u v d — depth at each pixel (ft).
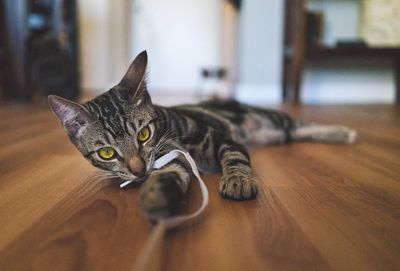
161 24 5.50
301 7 3.37
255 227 0.68
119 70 5.17
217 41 5.46
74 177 1.05
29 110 2.86
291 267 0.54
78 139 0.97
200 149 1.08
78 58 3.92
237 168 0.91
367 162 1.22
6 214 0.77
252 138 1.49
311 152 1.39
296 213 0.75
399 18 3.53
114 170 0.94
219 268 0.54
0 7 3.27
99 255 0.58
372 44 3.61
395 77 3.84
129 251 0.59
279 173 1.08
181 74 5.64
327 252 0.59
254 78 3.89
